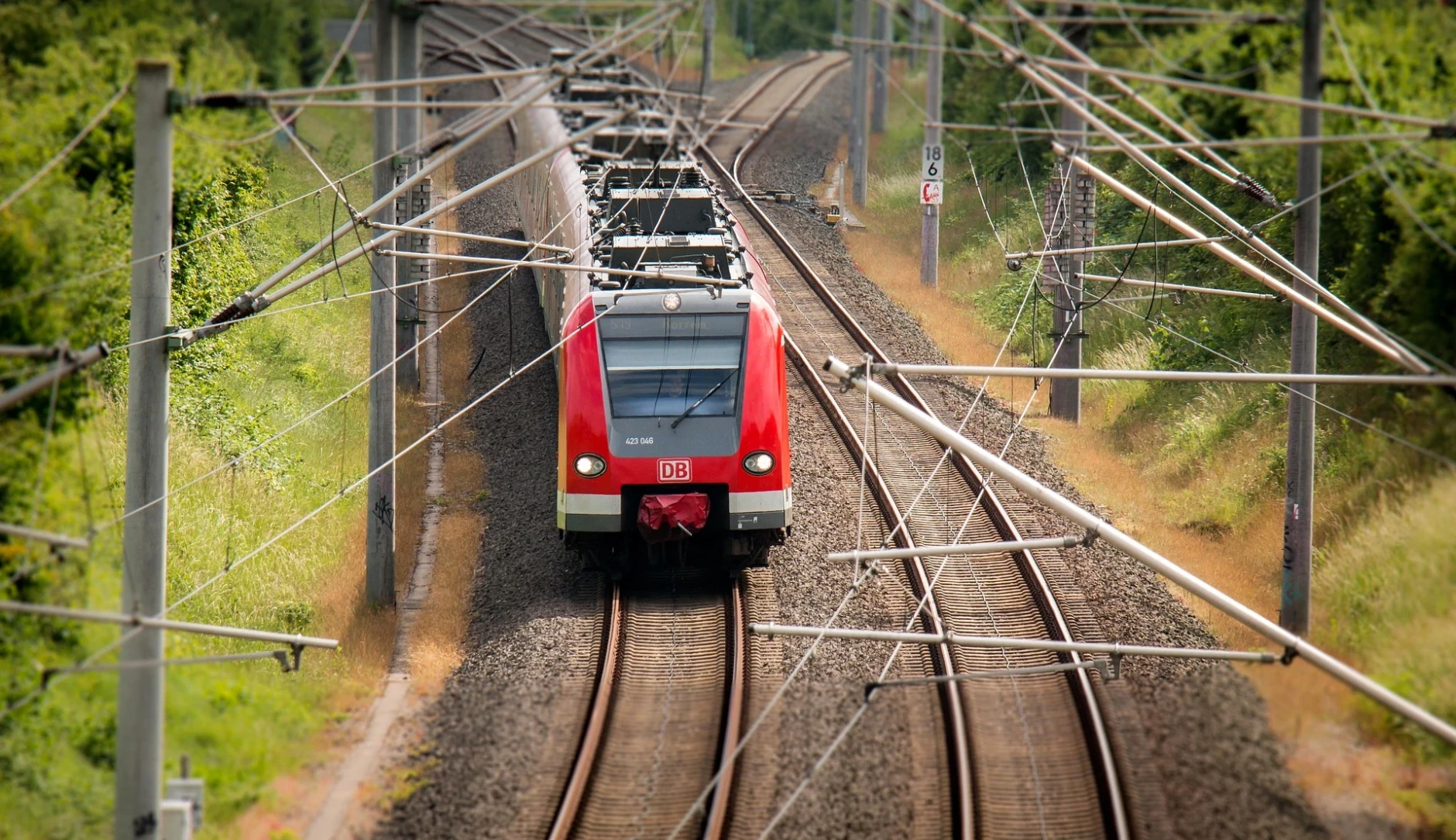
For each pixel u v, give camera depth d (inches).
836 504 3083.2
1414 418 2878.9
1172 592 2751.0
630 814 1988.2
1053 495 1861.5
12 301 1936.5
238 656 1894.7
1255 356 3666.3
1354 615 2566.4
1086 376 1942.7
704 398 2640.3
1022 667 2412.6
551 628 2522.1
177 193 3142.2
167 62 1736.0
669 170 3526.1
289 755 2175.2
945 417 3604.8
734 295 2748.5
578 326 2696.9
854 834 1910.7
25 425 2128.4
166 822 1792.6
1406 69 3110.2
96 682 2181.3
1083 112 2240.4
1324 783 2033.7
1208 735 2128.4
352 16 7111.2
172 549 2778.1
